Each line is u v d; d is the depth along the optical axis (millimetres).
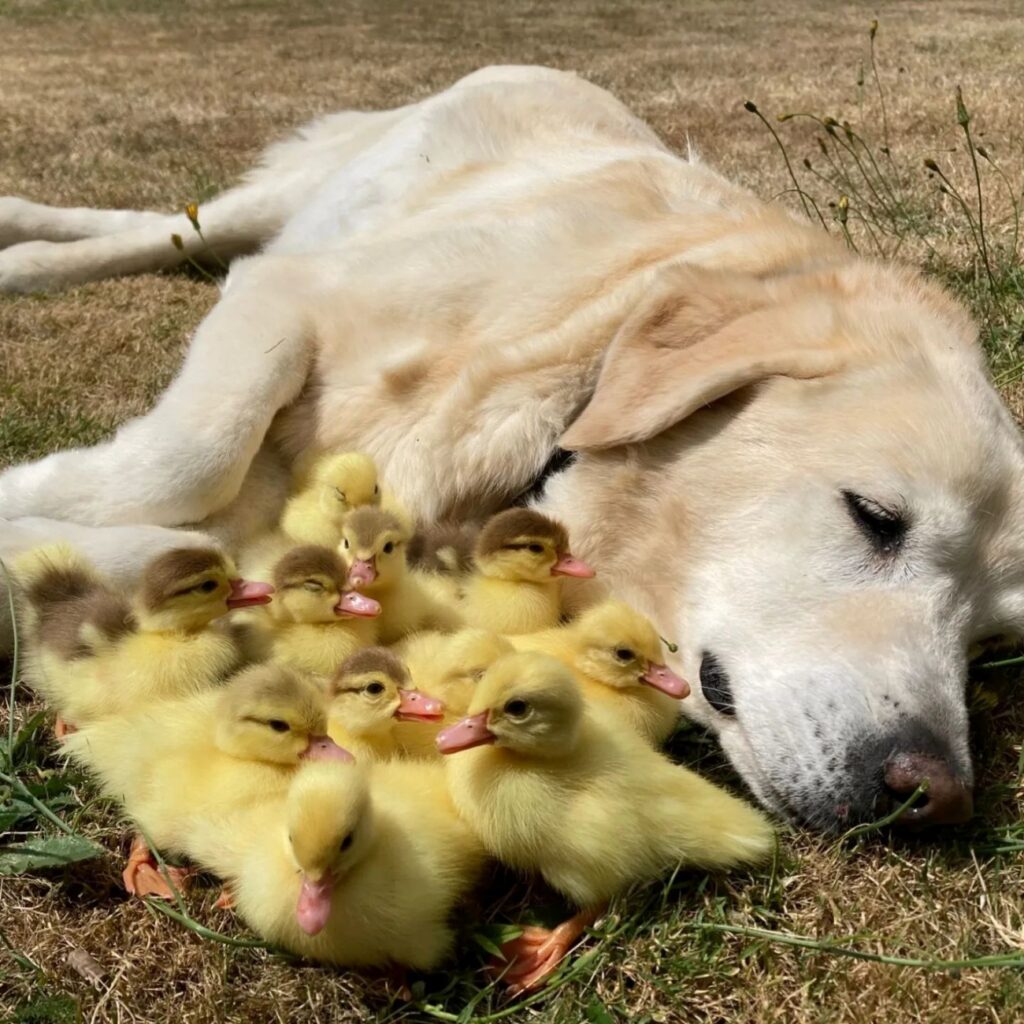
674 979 350
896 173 1129
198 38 2555
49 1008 333
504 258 578
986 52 2059
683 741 467
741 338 499
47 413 674
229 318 576
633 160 676
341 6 3248
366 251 612
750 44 2330
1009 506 465
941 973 351
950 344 506
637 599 511
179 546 493
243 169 1258
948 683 434
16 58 2191
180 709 410
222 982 344
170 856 388
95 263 900
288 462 581
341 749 374
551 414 542
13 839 395
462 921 366
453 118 749
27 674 457
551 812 359
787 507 468
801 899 383
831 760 411
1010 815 424
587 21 2852
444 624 491
